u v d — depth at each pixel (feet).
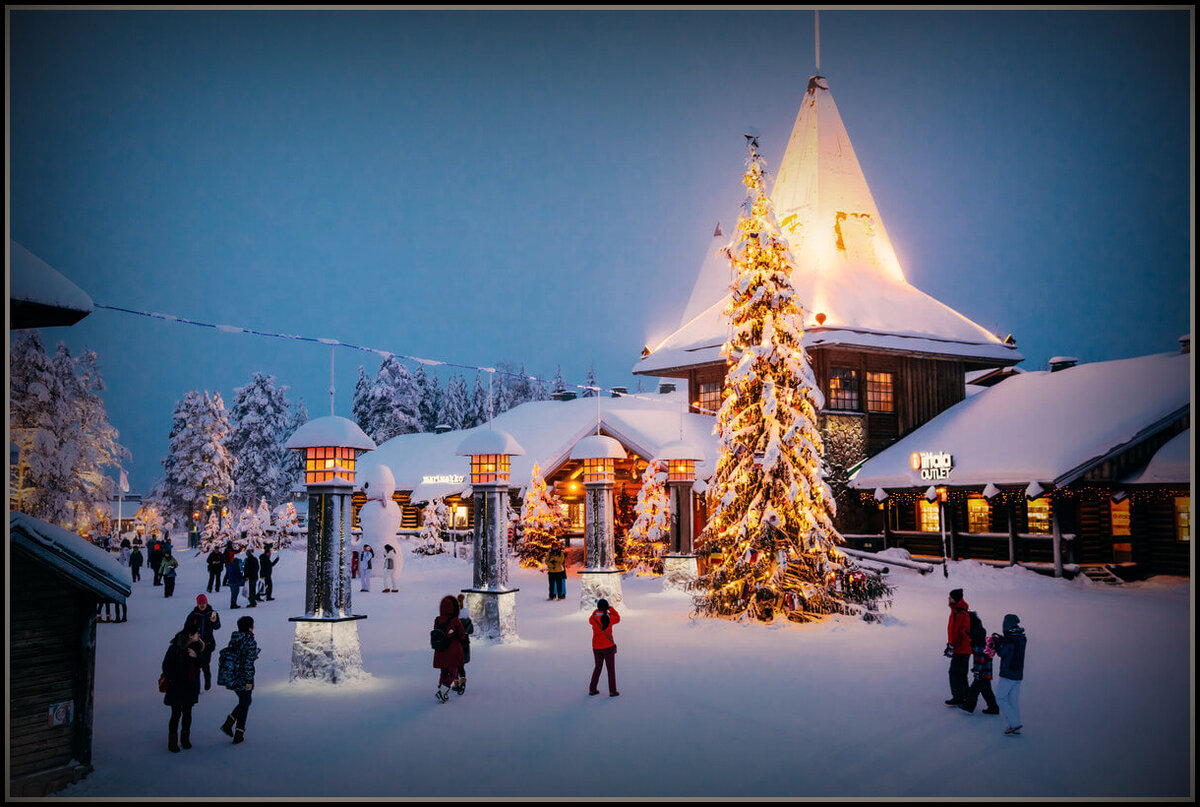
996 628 63.52
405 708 40.11
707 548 79.97
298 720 38.09
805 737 34.42
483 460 60.64
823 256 133.18
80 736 30.17
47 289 26.68
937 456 106.22
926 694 42.06
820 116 140.97
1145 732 34.91
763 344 71.46
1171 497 94.99
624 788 28.17
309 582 46.91
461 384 309.63
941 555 110.11
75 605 30.63
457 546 138.62
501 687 44.52
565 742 34.01
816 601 67.31
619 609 77.25
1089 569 94.58
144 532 214.90
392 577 97.50
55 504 123.85
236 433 248.73
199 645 34.30
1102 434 95.91
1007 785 28.32
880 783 28.58
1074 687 43.27
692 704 40.29
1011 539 99.45
